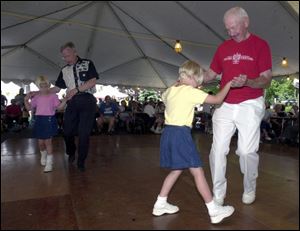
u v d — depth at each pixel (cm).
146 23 1003
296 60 980
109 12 979
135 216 272
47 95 458
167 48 1202
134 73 1495
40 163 496
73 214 275
